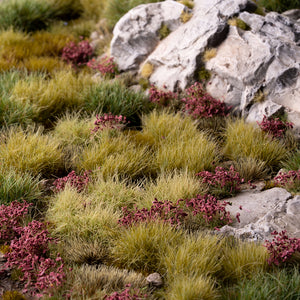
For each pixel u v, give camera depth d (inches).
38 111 12.4
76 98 12.8
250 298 10.1
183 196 11.2
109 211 11.0
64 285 10.3
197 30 12.9
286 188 11.4
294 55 12.3
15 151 11.6
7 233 10.7
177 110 12.7
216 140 12.3
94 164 11.7
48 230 10.8
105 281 10.3
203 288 10.1
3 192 11.1
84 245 10.7
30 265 10.4
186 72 12.8
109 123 12.1
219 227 10.9
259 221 10.9
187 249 10.4
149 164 11.7
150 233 10.6
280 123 12.1
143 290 10.3
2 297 10.2
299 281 10.2
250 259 10.4
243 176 11.7
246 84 12.4
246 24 12.8
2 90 12.6
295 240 10.5
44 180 11.5
